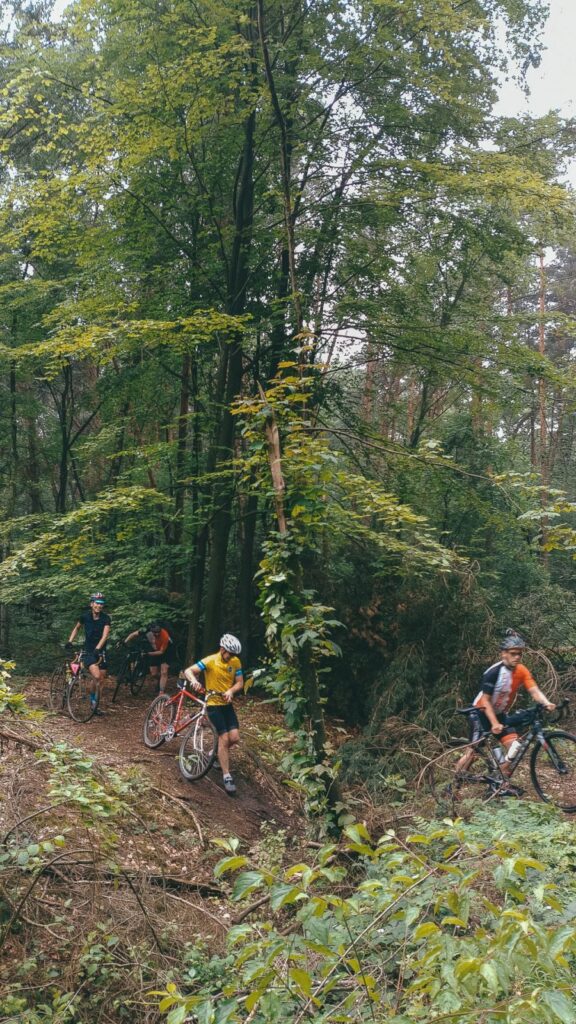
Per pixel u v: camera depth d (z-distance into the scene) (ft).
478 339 47.50
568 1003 7.89
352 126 46.83
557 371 47.44
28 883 18.44
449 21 37.83
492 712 25.85
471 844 10.00
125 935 18.35
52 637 55.57
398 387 78.69
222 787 31.07
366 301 46.21
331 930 11.43
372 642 43.78
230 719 30.71
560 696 37.55
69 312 42.57
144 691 46.65
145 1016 16.52
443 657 39.93
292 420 24.64
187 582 59.52
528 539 51.93
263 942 10.18
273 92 34.40
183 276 48.08
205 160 46.65
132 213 44.93
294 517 24.12
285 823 30.89
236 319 36.63
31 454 64.28
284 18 45.44
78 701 39.65
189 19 42.09
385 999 11.00
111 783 22.54
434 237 49.16
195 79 39.96
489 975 7.92
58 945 17.58
